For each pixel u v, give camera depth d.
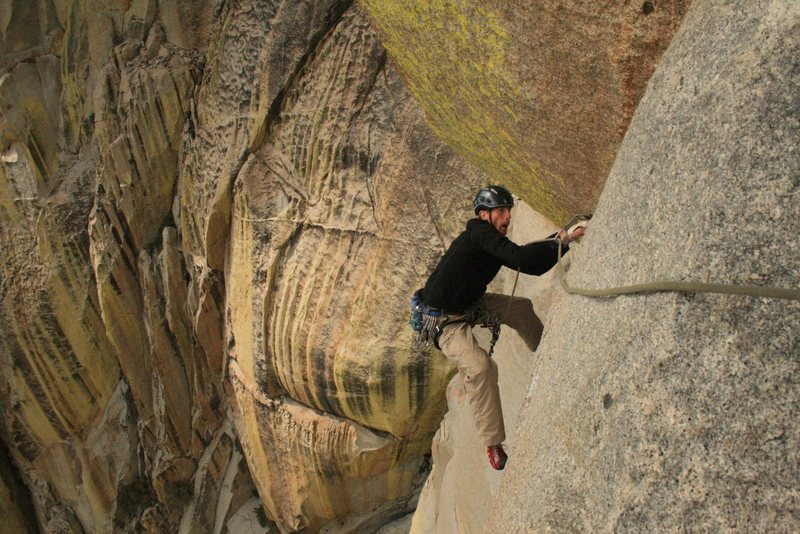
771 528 1.47
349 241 7.74
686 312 1.71
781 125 1.66
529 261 3.07
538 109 3.53
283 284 8.37
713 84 1.85
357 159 7.61
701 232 1.73
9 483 13.00
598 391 1.91
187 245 10.34
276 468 9.93
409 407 8.00
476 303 3.57
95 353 12.15
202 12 9.98
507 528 2.16
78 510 13.12
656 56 2.88
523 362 5.24
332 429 8.75
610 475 1.77
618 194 2.22
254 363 9.05
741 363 1.59
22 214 11.39
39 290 11.59
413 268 7.25
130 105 10.02
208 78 9.13
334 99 7.66
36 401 12.38
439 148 6.95
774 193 1.63
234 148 8.64
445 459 7.20
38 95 11.27
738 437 1.55
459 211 6.92
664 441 1.66
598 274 2.17
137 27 10.24
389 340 7.55
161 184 10.37
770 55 1.73
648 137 2.10
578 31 3.04
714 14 2.00
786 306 1.56
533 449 2.22
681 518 1.58
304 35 7.71
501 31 3.37
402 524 9.70
